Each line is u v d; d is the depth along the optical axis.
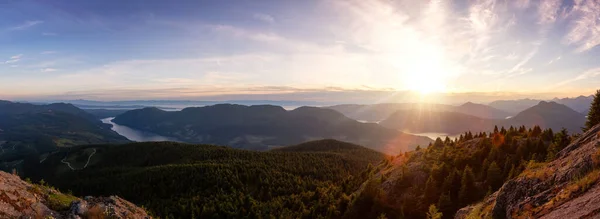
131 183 138.62
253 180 134.00
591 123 67.50
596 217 15.02
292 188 129.50
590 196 17.80
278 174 143.75
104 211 26.34
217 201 107.50
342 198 87.81
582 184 19.81
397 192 78.94
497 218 28.23
